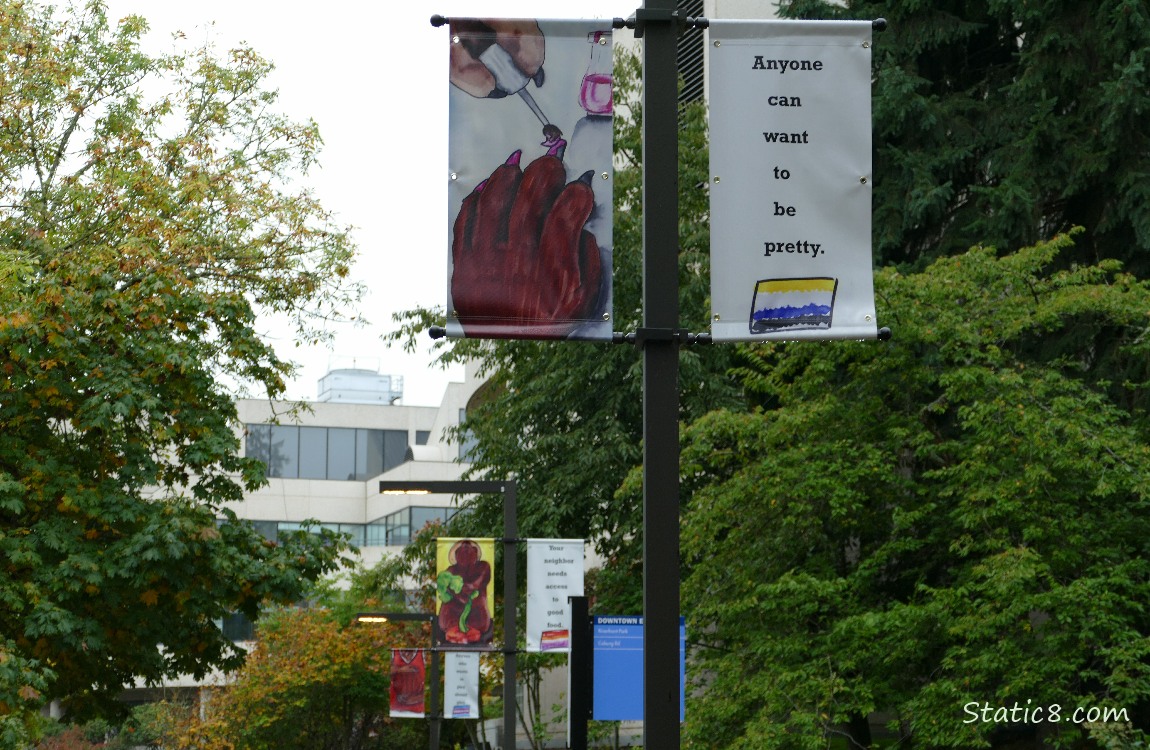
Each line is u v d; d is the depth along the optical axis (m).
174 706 78.81
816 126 10.76
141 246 31.45
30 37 36.03
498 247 10.28
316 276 36.22
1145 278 36.09
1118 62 34.94
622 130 45.38
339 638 64.88
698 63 52.06
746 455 32.34
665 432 9.88
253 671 65.06
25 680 26.23
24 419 31.02
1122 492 27.42
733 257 10.59
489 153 10.35
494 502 45.59
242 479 32.72
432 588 60.91
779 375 32.03
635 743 57.94
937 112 38.62
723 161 10.68
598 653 14.41
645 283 10.09
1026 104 37.72
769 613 29.62
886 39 39.72
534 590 32.09
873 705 27.45
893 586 32.62
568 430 45.44
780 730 26.58
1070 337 34.41
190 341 32.34
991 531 27.50
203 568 31.09
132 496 31.47
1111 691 25.41
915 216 37.00
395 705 43.28
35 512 30.88
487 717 64.69
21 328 29.22
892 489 30.50
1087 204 37.47
